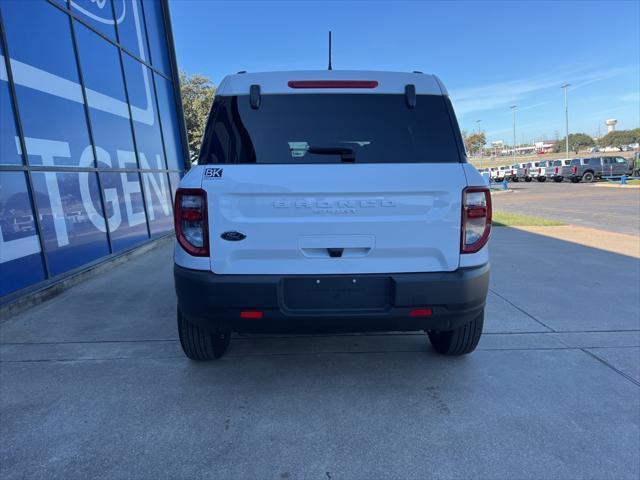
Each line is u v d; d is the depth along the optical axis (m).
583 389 3.36
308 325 2.91
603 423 2.92
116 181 8.62
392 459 2.57
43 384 3.44
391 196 2.86
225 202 2.83
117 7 9.39
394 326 2.98
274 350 4.04
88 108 7.75
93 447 2.68
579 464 2.53
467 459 2.57
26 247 5.77
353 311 2.88
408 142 3.02
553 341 4.26
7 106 5.75
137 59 10.26
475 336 3.60
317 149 2.97
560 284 6.28
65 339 4.33
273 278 2.84
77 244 7.00
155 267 7.57
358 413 3.03
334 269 2.88
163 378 3.52
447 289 2.88
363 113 3.04
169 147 11.98
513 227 12.23
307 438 2.76
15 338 4.37
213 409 3.08
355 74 3.10
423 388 3.37
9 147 5.70
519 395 3.27
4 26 5.81
